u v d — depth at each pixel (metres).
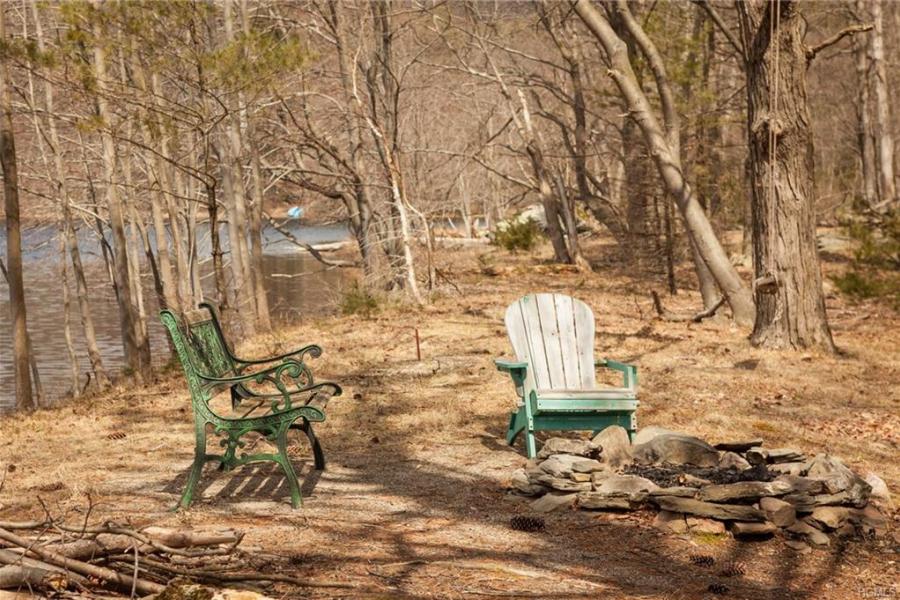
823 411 9.91
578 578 5.09
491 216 53.25
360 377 11.38
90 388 17.95
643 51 16.81
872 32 33.97
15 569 4.13
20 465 7.49
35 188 26.31
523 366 7.62
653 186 23.55
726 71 29.97
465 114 41.00
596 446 7.11
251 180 25.22
